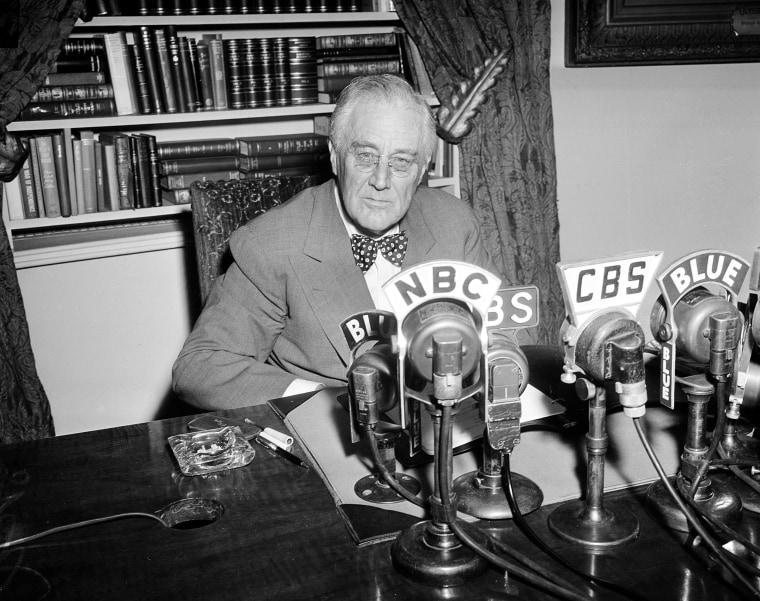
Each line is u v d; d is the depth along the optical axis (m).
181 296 3.18
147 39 2.64
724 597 0.83
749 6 3.38
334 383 1.69
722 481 1.03
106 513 1.03
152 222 3.03
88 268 2.99
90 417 3.15
